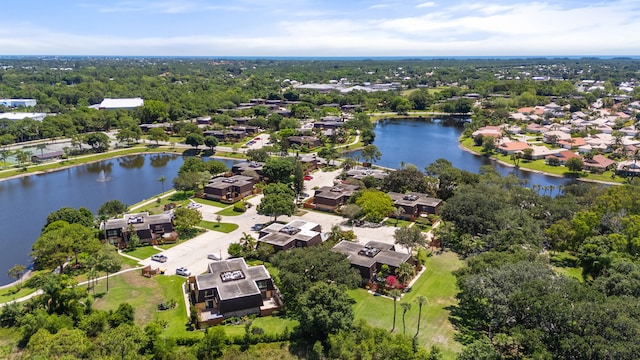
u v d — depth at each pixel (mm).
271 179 169250
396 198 142125
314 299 74500
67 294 79375
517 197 133750
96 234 115625
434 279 97688
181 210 122062
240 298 82250
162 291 91688
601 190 136750
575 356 61969
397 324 79562
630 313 65312
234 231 125125
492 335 75938
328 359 69312
